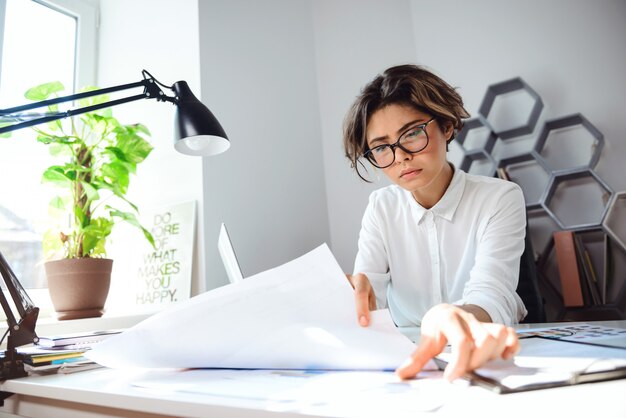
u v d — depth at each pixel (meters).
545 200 2.03
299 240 2.17
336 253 2.44
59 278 1.39
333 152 2.52
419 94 1.02
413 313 1.33
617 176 2.00
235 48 1.95
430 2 2.48
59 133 1.73
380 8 2.57
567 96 2.13
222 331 0.59
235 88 1.91
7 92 1.71
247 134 1.94
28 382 0.62
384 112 1.04
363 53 2.56
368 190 2.39
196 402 0.41
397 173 1.06
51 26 1.91
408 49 2.49
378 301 1.26
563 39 2.16
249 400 0.40
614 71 2.05
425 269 1.29
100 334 0.87
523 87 2.17
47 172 1.41
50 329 1.27
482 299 0.86
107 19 2.07
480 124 2.26
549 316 2.03
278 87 2.22
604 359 0.44
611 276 1.95
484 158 2.24
